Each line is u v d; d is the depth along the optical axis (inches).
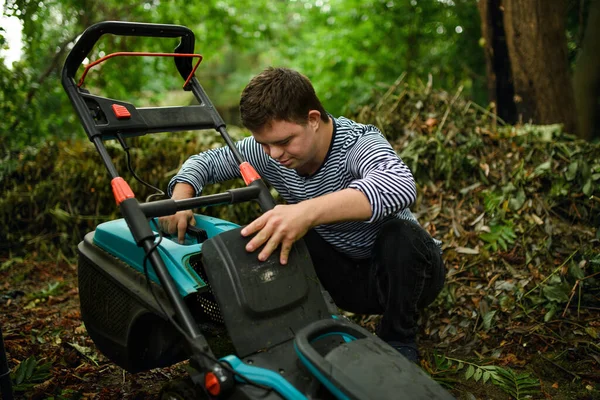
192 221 72.9
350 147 70.2
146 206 58.7
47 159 157.8
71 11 240.7
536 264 107.3
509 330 92.3
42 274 136.8
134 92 272.5
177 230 71.8
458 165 128.8
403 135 140.6
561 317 95.5
